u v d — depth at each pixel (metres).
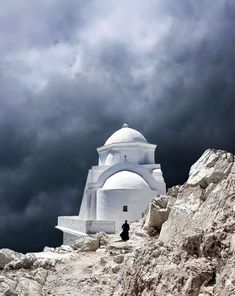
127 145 44.03
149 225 25.14
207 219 14.02
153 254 13.27
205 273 11.06
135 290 13.19
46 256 22.59
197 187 17.19
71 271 20.05
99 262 21.19
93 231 34.50
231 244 10.96
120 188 38.12
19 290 16.61
